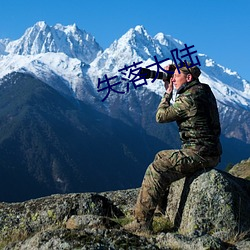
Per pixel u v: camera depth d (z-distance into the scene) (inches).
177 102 197.0
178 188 204.5
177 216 196.7
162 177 194.2
